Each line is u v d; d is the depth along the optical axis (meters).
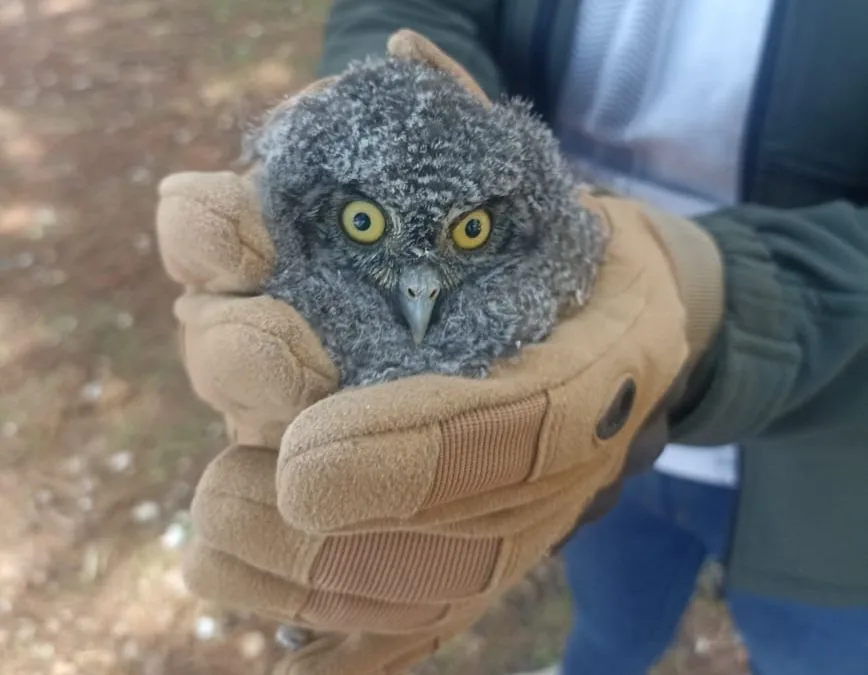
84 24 1.01
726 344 0.20
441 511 0.17
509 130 0.20
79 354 0.61
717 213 0.23
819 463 0.24
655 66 0.25
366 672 0.20
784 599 0.27
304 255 0.20
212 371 0.18
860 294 0.20
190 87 0.89
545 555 0.21
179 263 0.19
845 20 0.22
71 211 0.73
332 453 0.15
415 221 0.19
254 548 0.18
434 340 0.19
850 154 0.24
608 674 0.38
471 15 0.27
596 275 0.21
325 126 0.19
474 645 0.46
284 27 0.99
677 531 0.33
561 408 0.17
